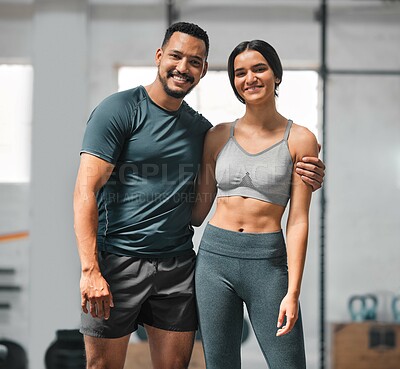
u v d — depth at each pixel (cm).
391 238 693
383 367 670
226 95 697
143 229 286
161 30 701
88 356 292
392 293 689
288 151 278
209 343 284
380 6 699
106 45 701
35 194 681
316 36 698
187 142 289
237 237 279
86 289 269
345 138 698
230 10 697
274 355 280
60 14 690
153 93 288
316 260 689
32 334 673
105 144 279
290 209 280
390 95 699
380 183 696
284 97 700
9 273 688
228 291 283
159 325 295
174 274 290
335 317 689
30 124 702
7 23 699
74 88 686
